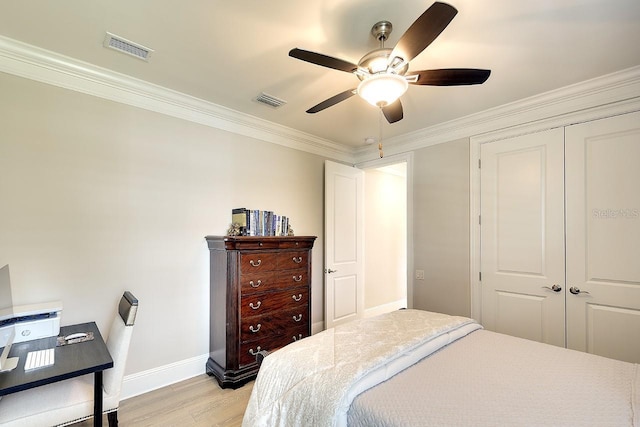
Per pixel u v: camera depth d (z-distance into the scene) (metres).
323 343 1.63
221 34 1.79
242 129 3.07
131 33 1.79
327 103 1.92
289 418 1.26
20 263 1.93
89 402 1.56
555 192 2.52
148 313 2.43
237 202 3.03
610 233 2.27
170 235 2.57
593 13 1.57
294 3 1.53
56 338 1.81
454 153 3.18
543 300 2.56
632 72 2.12
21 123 1.96
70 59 2.05
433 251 3.31
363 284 4.16
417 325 1.88
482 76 1.56
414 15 1.61
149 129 2.48
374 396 1.17
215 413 2.11
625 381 1.28
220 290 2.57
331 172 3.77
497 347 1.69
